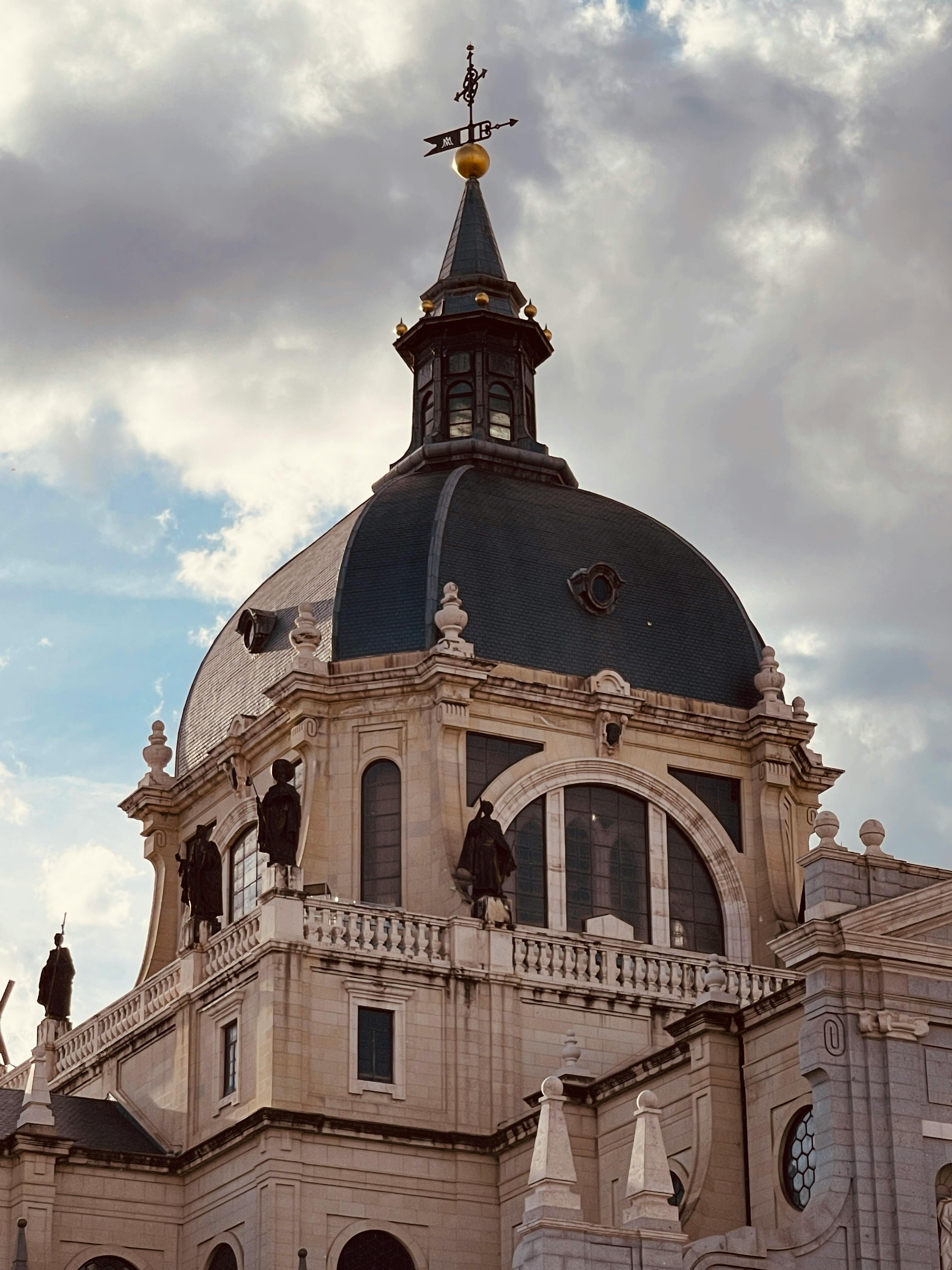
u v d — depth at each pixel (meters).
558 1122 60.22
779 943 64.56
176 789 94.94
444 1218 73.75
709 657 92.69
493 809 83.94
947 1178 63.06
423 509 91.88
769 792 90.69
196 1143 76.25
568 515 94.06
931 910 64.94
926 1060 63.66
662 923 87.62
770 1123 66.12
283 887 75.62
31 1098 74.75
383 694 87.00
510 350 100.44
